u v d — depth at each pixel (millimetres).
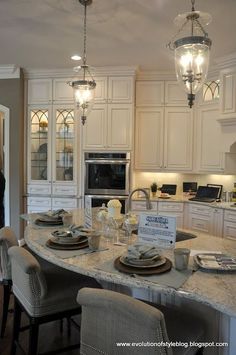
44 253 1872
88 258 1776
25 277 1811
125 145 4797
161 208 4715
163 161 4945
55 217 2656
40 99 4973
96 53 4086
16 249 1891
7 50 4004
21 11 2900
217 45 3719
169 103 4891
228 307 1201
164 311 1661
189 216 4637
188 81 2080
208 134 4664
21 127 4957
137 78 4926
